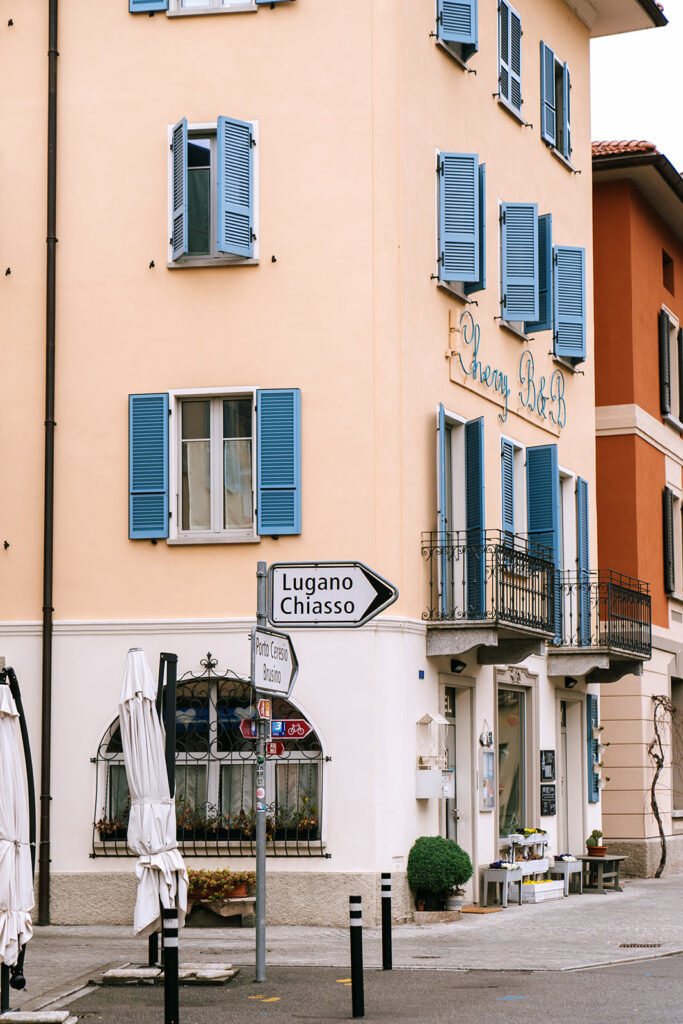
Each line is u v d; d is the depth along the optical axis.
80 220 19.94
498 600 20.22
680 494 32.47
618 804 28.64
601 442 29.61
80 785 19.11
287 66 19.69
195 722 19.19
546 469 23.38
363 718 18.70
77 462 19.62
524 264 22.98
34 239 19.97
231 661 19.05
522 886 21.83
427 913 18.92
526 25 24.83
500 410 22.73
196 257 19.62
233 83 19.77
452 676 20.72
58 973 14.14
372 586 12.47
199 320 19.58
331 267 19.39
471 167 20.86
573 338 25.12
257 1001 12.54
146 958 15.21
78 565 19.50
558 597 24.38
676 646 31.34
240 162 19.50
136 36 20.03
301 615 12.58
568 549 25.78
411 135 19.97
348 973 14.20
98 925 18.72
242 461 19.59
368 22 19.61
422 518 19.80
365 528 19.03
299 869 18.55
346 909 18.39
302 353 19.36
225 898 18.12
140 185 19.86
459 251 20.72
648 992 13.09
